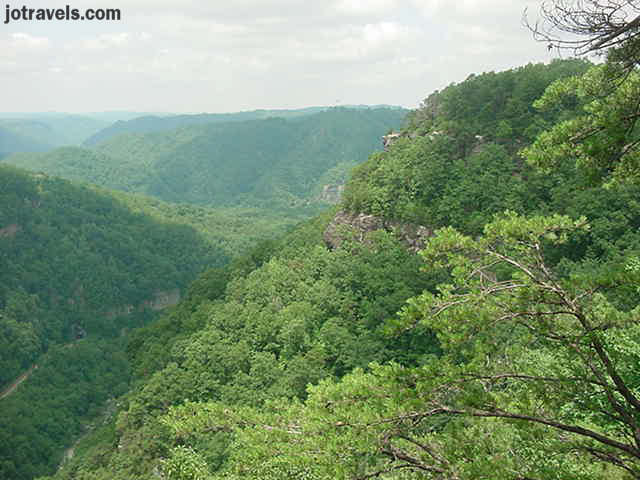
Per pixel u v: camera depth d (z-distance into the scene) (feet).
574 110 207.62
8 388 391.04
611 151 36.27
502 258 40.60
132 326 558.56
